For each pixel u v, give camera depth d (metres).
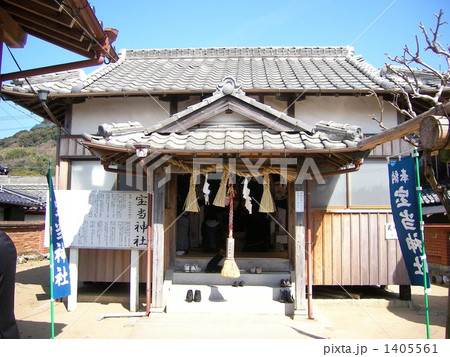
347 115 9.52
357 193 9.20
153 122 9.66
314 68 11.62
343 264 8.76
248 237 10.23
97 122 9.70
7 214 20.12
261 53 13.30
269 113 7.20
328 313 8.14
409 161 5.30
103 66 11.81
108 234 8.39
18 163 47.78
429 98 7.82
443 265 12.67
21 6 4.92
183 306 7.46
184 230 9.54
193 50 13.42
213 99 7.21
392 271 8.73
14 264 4.33
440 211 12.70
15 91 8.71
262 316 7.29
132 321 7.20
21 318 7.60
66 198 8.52
